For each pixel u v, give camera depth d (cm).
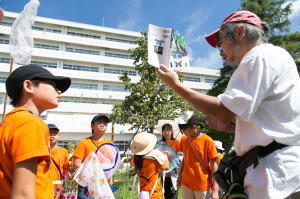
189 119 399
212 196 360
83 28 3975
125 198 572
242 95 117
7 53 3300
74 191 471
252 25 137
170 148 471
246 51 138
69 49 3816
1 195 124
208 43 163
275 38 1730
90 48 3953
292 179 112
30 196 113
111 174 345
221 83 1900
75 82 3603
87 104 3322
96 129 428
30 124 128
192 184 381
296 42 1766
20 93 153
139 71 1112
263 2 1772
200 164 380
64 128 3061
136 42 1130
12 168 126
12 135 125
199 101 127
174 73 138
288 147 119
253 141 122
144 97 1080
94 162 312
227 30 141
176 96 1098
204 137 391
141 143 360
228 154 146
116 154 358
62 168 419
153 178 346
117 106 1134
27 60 254
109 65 3916
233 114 125
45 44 3678
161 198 356
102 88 3703
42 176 144
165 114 1040
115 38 4231
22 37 253
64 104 3225
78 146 416
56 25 3859
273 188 111
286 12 1761
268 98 122
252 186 118
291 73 126
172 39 154
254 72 118
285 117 121
